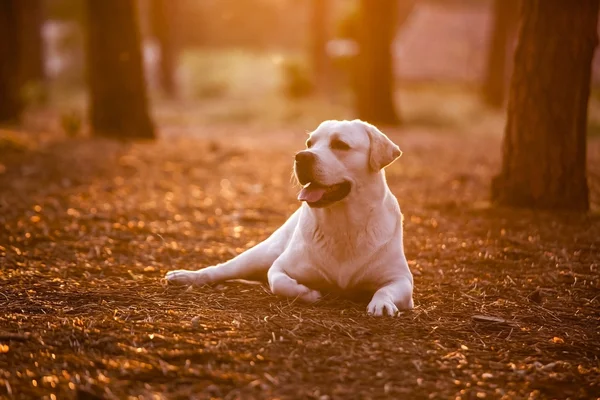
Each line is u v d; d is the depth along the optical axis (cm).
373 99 2536
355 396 410
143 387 411
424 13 4944
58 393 401
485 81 3538
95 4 1752
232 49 6162
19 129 1811
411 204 1095
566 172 1005
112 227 888
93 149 1508
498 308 607
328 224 578
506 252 800
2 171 1227
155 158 1470
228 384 419
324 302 589
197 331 505
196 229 911
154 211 1001
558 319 585
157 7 3850
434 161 1645
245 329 512
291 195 1181
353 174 567
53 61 4534
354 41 4012
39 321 522
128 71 1769
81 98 3388
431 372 450
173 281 640
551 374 455
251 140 2064
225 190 1209
